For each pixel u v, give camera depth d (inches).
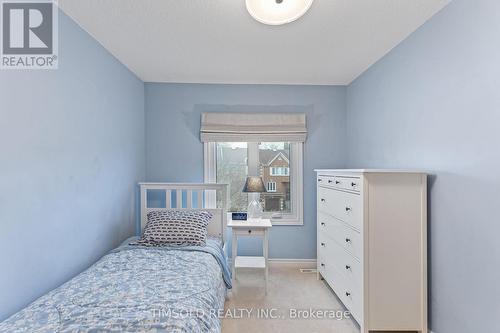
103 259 85.1
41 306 56.0
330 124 138.6
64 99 74.6
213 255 92.3
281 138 135.6
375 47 97.3
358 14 76.4
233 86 137.0
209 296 64.0
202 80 132.6
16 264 59.0
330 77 128.2
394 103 97.6
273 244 138.0
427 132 80.3
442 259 74.2
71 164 77.4
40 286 65.6
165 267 78.2
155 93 135.1
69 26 76.7
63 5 71.2
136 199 124.4
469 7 65.1
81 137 82.2
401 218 78.4
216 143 140.1
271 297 104.4
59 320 50.8
